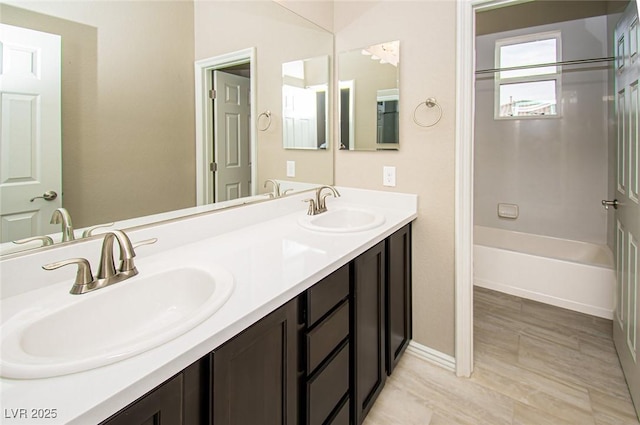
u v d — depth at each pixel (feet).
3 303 2.71
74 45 3.30
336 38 6.96
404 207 6.35
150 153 4.03
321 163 6.94
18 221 2.97
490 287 9.56
